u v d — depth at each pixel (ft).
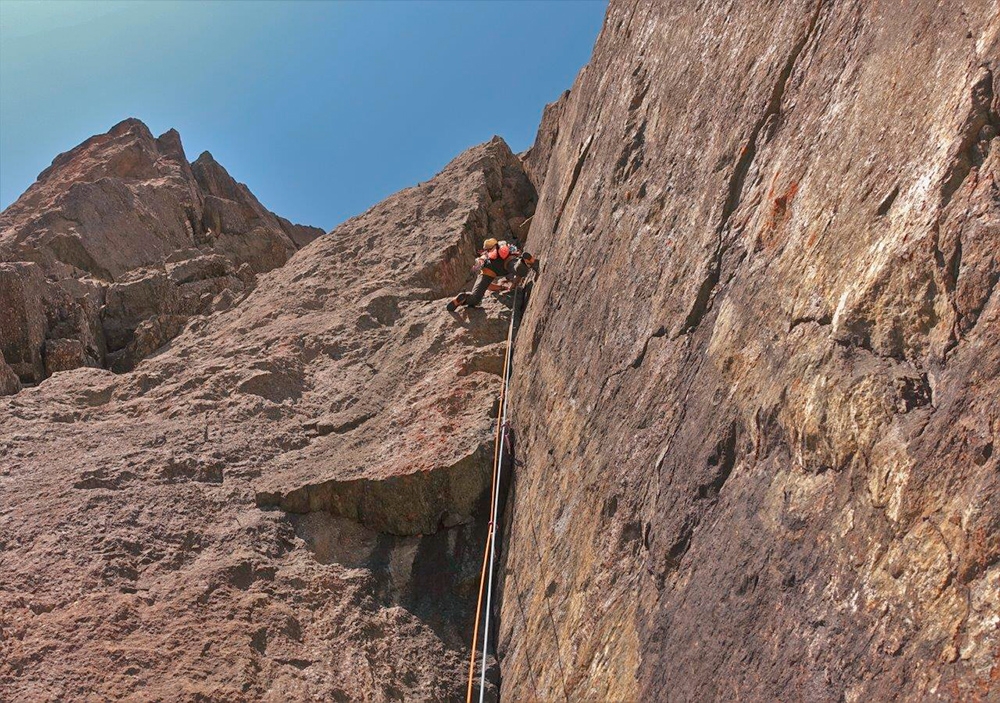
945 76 9.27
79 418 28.19
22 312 34.24
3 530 20.98
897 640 7.32
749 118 13.76
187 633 18.51
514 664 16.46
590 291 19.06
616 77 22.95
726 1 16.38
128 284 41.06
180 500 22.77
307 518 22.70
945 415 7.80
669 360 13.67
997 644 6.44
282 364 29.37
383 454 23.76
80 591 19.11
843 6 12.24
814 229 10.85
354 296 33.60
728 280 12.75
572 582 14.66
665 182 16.56
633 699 10.98
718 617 9.80
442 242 35.76
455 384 25.93
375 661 18.97
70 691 16.63
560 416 18.47
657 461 12.75
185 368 30.94
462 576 21.17
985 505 7.00
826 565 8.53
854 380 9.05
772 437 10.22
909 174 9.36
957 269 8.32
